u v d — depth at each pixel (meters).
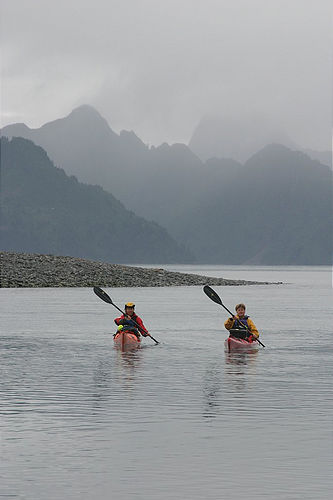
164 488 13.73
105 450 16.19
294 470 14.77
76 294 97.25
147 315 62.22
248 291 124.31
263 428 18.22
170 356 33.44
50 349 36.12
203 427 18.33
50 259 142.75
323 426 18.45
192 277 155.25
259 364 30.61
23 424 18.66
